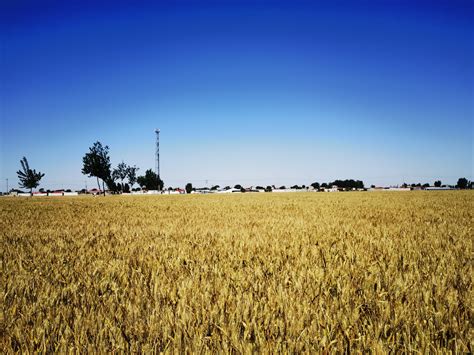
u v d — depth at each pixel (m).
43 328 2.34
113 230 8.67
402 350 2.02
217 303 2.75
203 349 2.02
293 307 2.64
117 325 2.37
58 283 3.54
